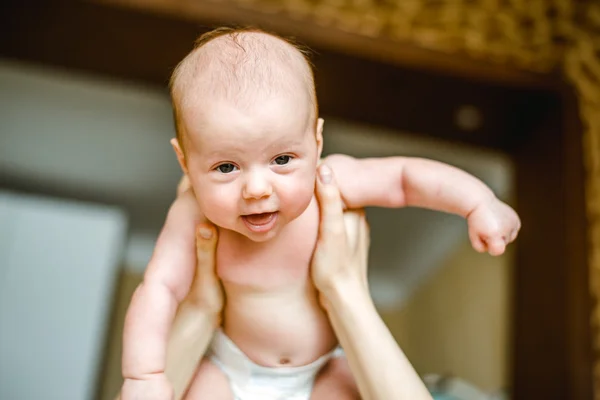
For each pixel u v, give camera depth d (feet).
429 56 7.32
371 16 7.27
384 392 2.25
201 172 2.14
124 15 6.70
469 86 7.56
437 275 12.46
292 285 2.44
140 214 12.24
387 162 2.57
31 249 10.25
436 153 9.71
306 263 2.43
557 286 7.21
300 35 7.01
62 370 9.64
